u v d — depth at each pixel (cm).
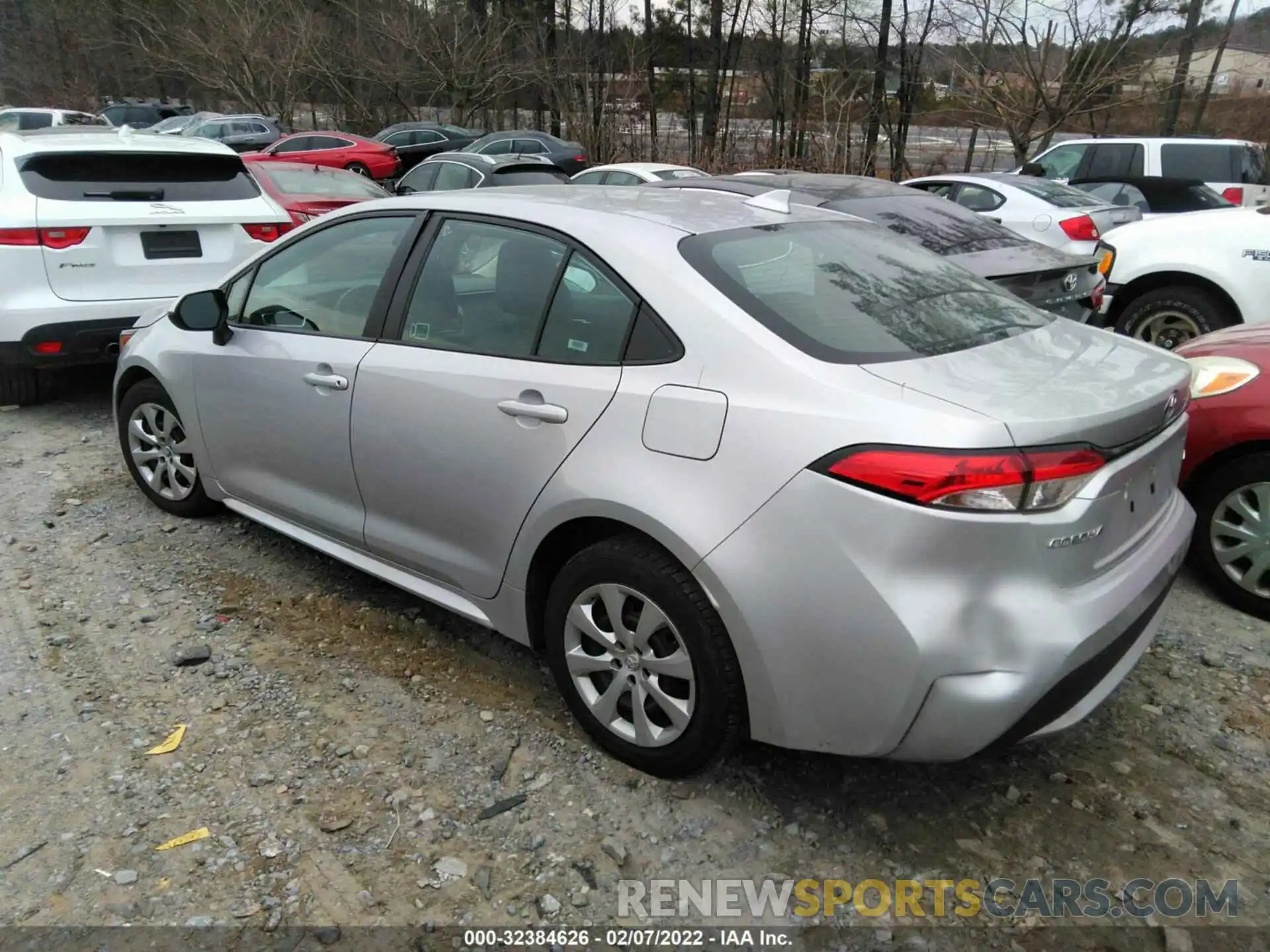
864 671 224
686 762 265
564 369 275
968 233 623
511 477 284
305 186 971
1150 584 249
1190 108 2295
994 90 1748
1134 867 250
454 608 321
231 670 330
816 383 232
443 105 2956
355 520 347
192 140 630
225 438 396
